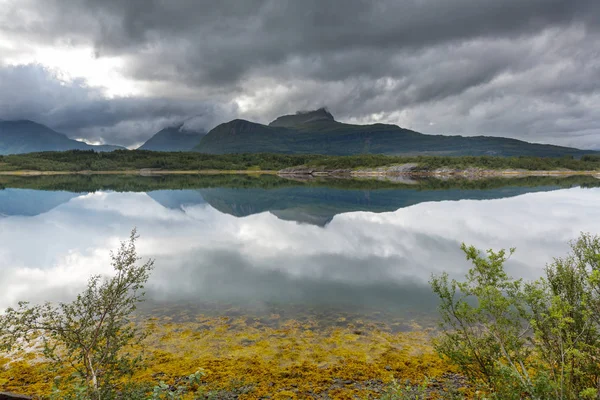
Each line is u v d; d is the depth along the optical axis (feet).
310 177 525.75
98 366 23.38
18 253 77.10
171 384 29.55
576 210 140.15
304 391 28.84
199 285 56.03
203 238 95.30
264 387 29.35
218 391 28.66
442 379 30.42
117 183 343.87
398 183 352.49
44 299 49.96
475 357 23.57
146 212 146.82
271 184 350.02
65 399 20.27
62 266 67.05
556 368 19.95
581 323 19.29
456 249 81.15
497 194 213.87
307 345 36.73
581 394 16.67
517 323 22.80
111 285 25.39
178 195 227.40
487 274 23.24
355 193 241.55
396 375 31.19
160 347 36.11
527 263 67.92
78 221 121.80
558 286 21.06
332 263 69.87
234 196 223.51
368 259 72.79
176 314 44.50
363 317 43.78
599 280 18.16
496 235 95.35
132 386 24.85
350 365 32.86
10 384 29.12
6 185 295.07
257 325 41.47
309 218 131.54
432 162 582.76
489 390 22.49
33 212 143.13
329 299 50.16
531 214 131.54
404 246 84.53
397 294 52.08
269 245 86.89
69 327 24.36
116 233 101.45
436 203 172.96
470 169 545.03
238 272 63.41
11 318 23.20
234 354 34.86
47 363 32.58
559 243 84.79
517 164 561.02
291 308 46.80
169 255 76.54
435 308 46.37
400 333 39.32
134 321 42.19
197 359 33.88
